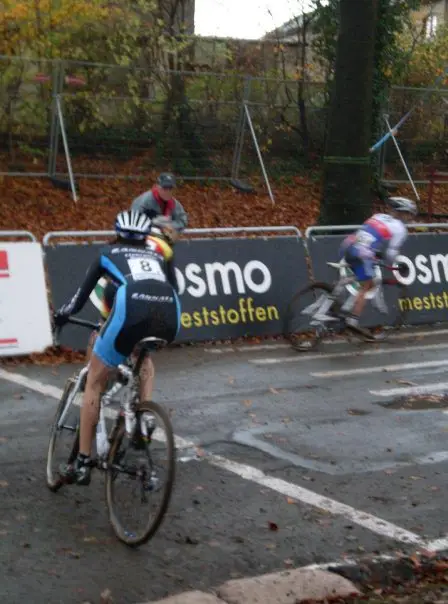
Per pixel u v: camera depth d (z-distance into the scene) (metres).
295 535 5.24
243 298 10.87
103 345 5.05
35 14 16.45
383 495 5.95
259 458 6.59
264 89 18.20
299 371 9.31
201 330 10.53
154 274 5.06
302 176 18.48
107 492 5.13
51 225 14.24
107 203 15.67
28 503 5.58
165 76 17.03
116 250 5.13
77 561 4.79
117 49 17.66
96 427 5.23
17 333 9.45
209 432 7.16
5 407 7.69
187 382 8.70
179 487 5.95
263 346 10.53
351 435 7.21
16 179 15.80
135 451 4.92
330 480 6.19
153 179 16.94
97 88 16.41
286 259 11.23
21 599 4.35
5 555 4.83
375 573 4.82
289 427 7.36
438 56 20.69
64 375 8.84
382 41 17.78
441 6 29.33
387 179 19.17
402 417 7.75
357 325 10.41
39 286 9.65
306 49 19.78
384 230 10.18
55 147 15.95
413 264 12.05
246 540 5.15
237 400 8.12
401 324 11.62
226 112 17.59
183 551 4.97
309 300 10.62
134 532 4.93
